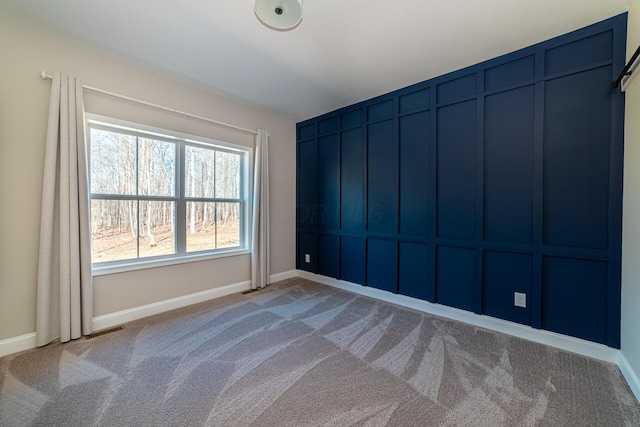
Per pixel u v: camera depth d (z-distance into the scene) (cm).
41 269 200
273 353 196
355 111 342
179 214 294
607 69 186
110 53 230
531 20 185
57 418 134
